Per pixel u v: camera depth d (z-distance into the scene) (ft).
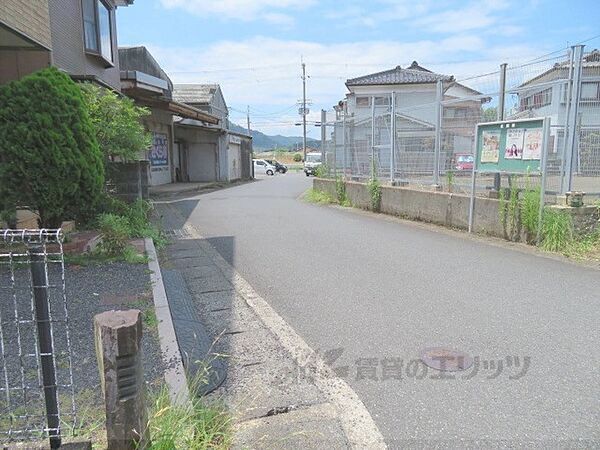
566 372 10.85
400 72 100.12
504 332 13.10
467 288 17.07
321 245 25.00
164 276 18.90
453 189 30.76
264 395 10.04
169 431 7.64
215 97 89.76
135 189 28.81
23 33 23.34
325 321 14.11
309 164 134.72
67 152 19.47
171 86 77.25
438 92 31.63
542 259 21.20
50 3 31.91
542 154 22.58
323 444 8.45
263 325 13.91
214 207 43.57
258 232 29.32
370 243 25.39
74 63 36.19
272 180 100.68
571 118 22.72
